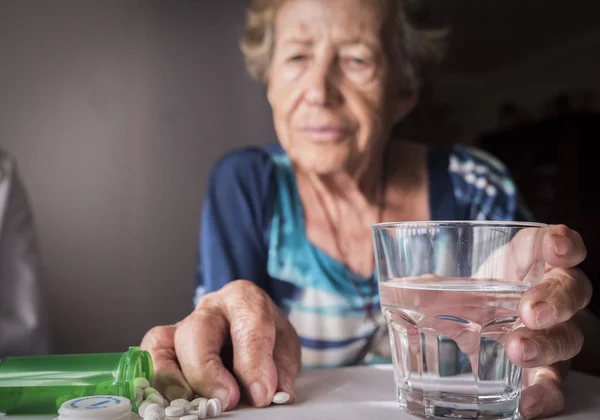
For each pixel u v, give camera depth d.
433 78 0.99
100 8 1.06
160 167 1.04
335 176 0.92
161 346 0.34
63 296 1.06
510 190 1.00
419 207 0.95
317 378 0.40
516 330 0.27
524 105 1.04
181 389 0.32
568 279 0.29
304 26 0.94
